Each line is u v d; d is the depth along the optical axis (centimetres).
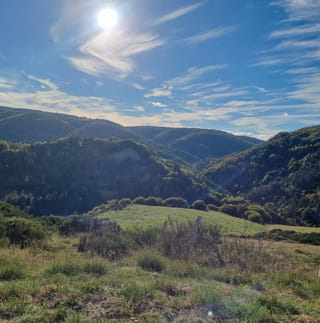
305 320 301
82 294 339
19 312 285
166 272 512
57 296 332
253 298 351
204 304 325
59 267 488
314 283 480
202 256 645
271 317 296
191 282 434
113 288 374
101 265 510
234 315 297
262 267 589
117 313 296
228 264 570
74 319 266
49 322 267
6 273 438
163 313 299
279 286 455
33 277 441
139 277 445
